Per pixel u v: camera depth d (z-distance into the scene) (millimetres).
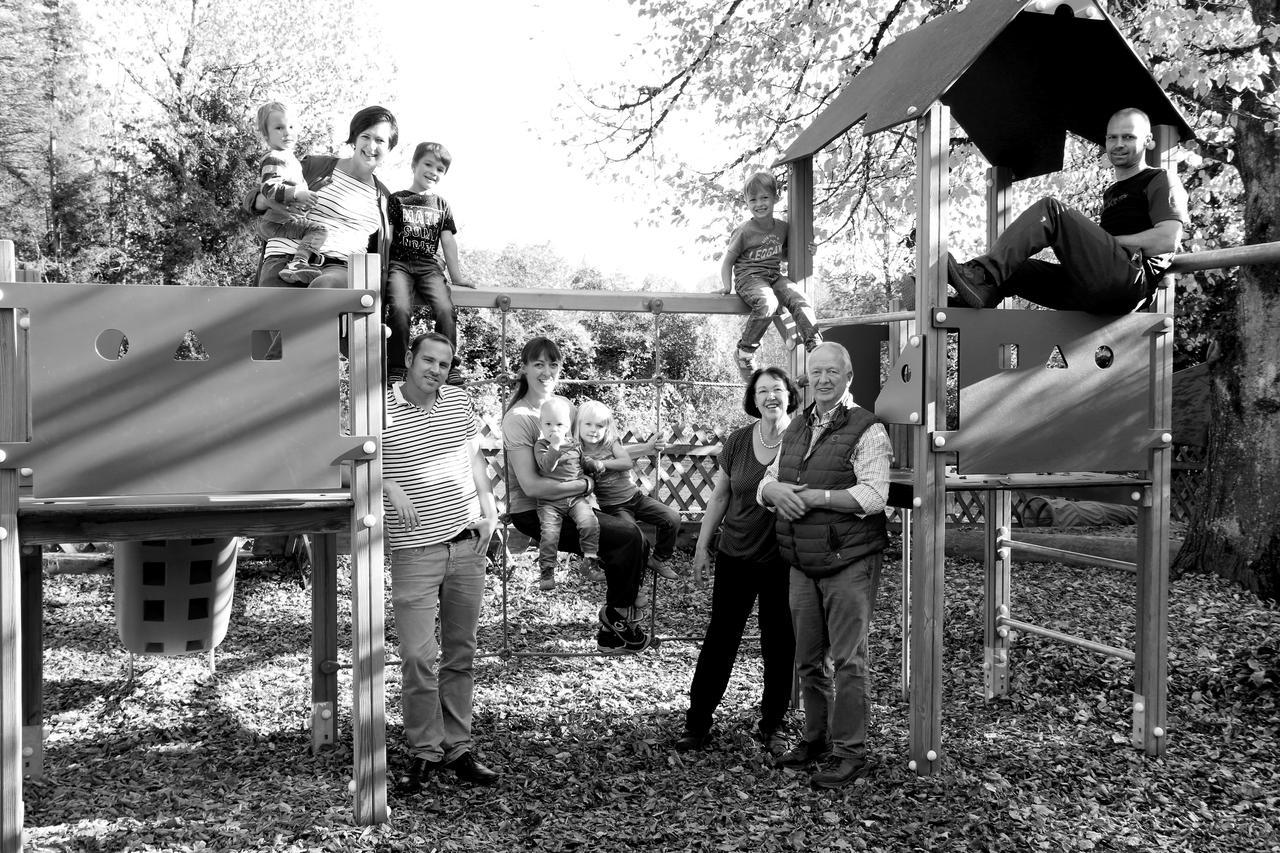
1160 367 4691
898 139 10312
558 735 5047
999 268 4391
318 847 3633
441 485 4215
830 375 4441
